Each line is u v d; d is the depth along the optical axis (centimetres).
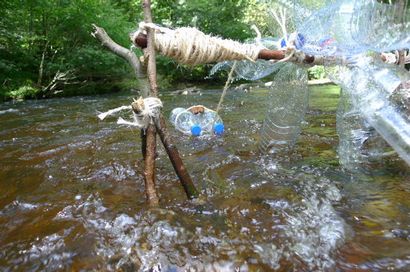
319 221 139
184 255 120
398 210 146
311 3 153
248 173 197
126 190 178
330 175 189
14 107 589
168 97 713
